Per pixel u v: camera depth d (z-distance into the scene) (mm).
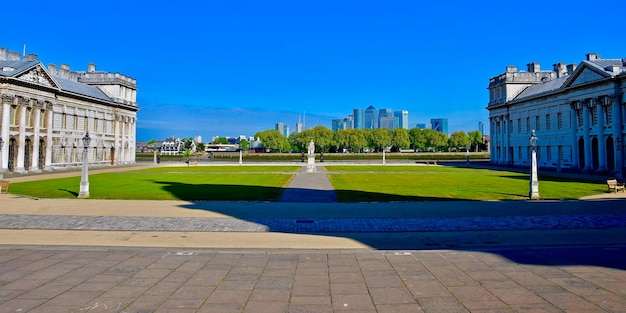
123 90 90625
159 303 7828
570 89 68688
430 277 9555
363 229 16828
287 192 31422
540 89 83250
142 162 107125
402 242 14336
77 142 74188
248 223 18141
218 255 11883
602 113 61812
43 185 37562
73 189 33812
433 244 14023
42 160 65438
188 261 11141
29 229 16688
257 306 7688
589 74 63719
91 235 15492
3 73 56594
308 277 9617
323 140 171875
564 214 20266
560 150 73188
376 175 52938
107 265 10695
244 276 9703
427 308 7559
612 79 58312
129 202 25312
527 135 84375
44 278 9484
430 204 24422
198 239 14781
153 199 26906
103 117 83188
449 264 10695
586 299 7961
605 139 61312
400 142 172625
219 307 7629
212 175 52969
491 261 10961
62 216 19859
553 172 62125
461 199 26953
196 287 8844
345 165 88562
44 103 64688
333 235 15594
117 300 7992
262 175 53031
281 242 14219
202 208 22828
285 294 8398
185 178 47156
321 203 25016
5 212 21141
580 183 40250
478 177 48844
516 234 15641
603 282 9039
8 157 57844
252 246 13539
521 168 74875
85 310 7441
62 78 78688
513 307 7570
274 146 185375
